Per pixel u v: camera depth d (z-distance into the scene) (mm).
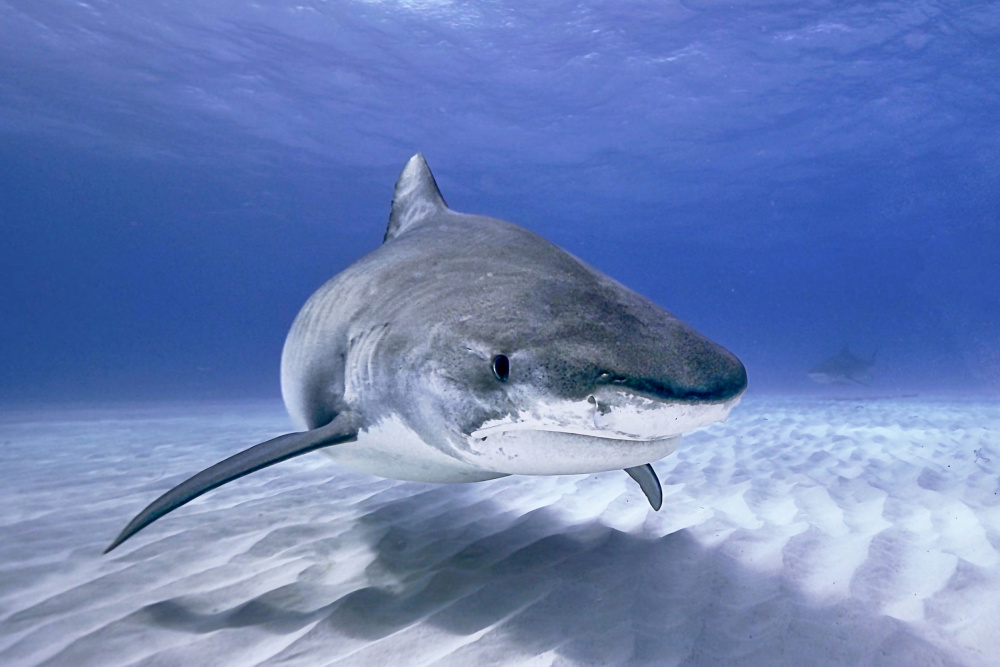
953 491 3889
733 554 2582
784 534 2865
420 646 1812
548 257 2270
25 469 5375
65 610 2129
